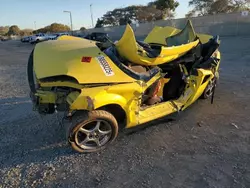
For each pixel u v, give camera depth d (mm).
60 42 4570
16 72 11430
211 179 3086
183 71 4957
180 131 4340
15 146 4031
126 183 3076
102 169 3373
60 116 5062
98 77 3674
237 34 27406
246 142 3910
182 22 32438
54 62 3879
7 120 5070
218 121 4680
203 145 3869
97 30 46312
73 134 3531
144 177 3174
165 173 3236
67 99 3646
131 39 3914
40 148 3945
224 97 5938
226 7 52938
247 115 4887
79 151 3693
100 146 3801
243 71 8758
